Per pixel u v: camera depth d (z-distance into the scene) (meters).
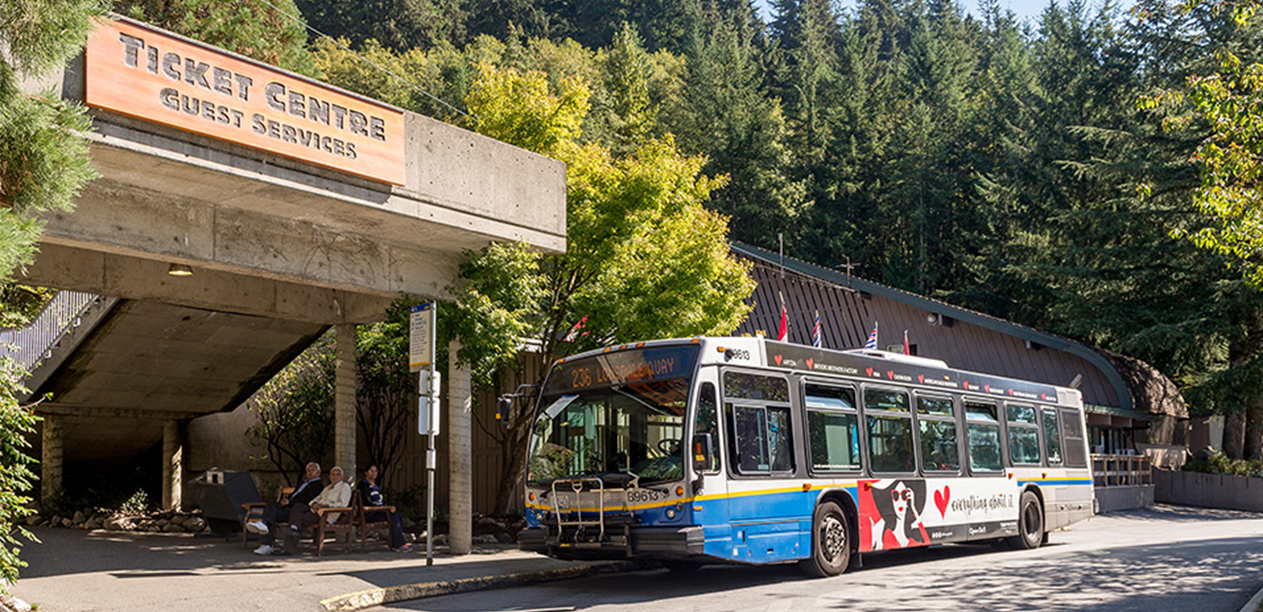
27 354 21.02
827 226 60.47
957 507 16.55
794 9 97.75
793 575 14.07
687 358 12.74
